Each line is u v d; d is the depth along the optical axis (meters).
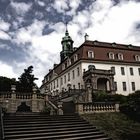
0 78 38.38
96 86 36.09
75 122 14.98
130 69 46.06
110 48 45.91
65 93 31.44
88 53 42.44
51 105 21.44
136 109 16.97
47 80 69.75
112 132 13.97
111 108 18.77
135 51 48.78
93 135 13.22
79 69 42.34
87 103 17.77
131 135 13.55
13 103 22.19
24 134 11.70
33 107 22.78
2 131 9.96
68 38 61.22
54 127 13.38
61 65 55.66
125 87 44.12
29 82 39.25
